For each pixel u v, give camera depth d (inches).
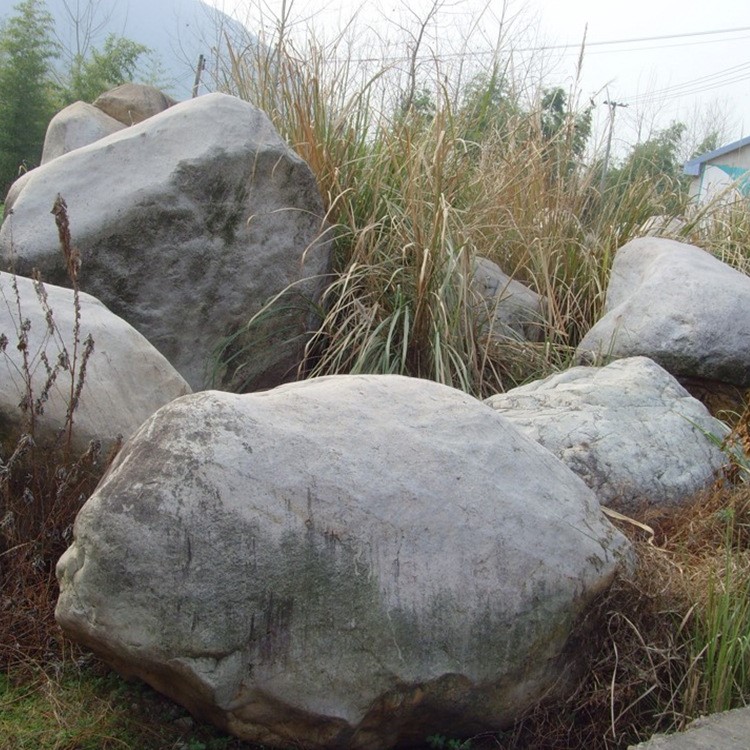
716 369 196.4
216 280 189.6
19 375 131.0
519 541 108.0
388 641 99.8
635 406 165.2
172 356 188.2
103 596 96.7
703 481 157.2
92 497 100.4
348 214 216.1
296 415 105.6
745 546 148.3
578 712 113.3
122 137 190.5
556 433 156.7
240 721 99.9
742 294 202.5
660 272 209.5
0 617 119.8
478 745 110.2
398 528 102.3
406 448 107.4
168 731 107.7
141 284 183.2
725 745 99.2
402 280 204.8
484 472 110.1
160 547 95.6
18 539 124.9
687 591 123.3
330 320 201.6
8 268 176.6
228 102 193.2
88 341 125.6
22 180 205.0
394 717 102.4
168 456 98.5
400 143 225.5
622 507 151.0
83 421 132.0
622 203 268.1
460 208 234.2
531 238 245.3
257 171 190.4
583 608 112.2
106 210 179.0
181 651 95.3
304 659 98.0
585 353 209.3
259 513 97.7
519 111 266.4
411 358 200.1
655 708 114.3
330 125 225.8
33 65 586.6
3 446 128.9
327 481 101.1
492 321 206.4
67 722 107.9
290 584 97.7
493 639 104.4
